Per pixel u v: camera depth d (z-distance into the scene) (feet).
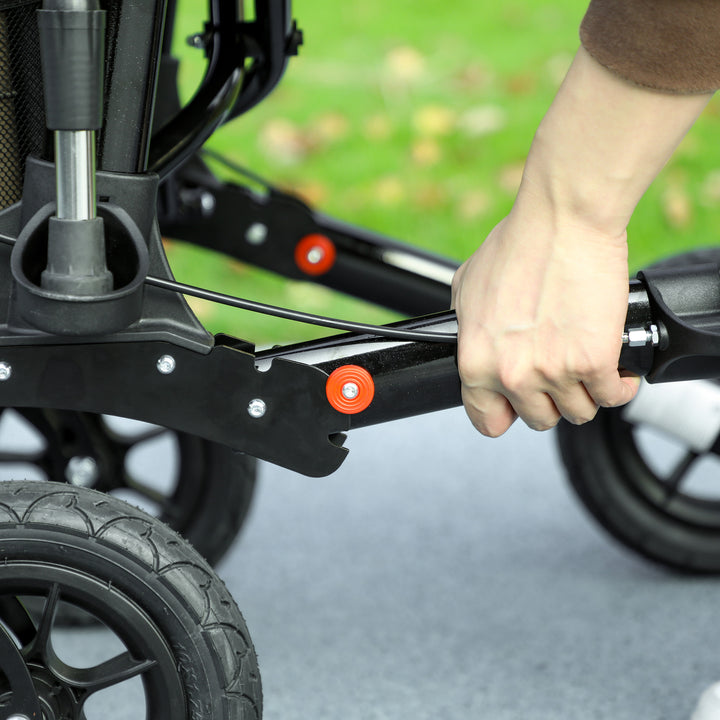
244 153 12.96
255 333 10.01
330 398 3.83
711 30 3.07
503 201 12.21
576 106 3.28
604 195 3.34
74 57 3.15
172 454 8.59
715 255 6.13
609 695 5.56
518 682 5.69
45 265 3.53
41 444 8.53
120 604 3.72
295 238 6.11
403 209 12.03
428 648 6.03
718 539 6.55
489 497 7.95
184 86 13.58
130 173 3.67
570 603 6.49
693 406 5.87
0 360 3.72
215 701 3.78
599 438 6.31
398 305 6.19
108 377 3.76
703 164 12.75
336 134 13.50
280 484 8.15
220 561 6.16
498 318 3.51
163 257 3.76
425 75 15.03
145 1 3.58
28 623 4.00
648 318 3.82
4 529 3.66
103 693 5.58
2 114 3.70
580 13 16.98
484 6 17.35
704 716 4.80
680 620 6.28
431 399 3.97
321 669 5.82
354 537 7.37
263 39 4.92
